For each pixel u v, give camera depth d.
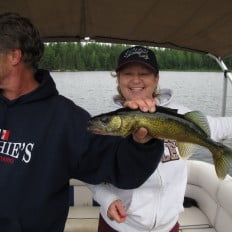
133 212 2.47
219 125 2.77
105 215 2.61
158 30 4.31
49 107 1.80
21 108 1.77
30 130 1.75
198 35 4.29
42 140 1.75
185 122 1.65
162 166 2.44
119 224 2.55
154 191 2.45
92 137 1.78
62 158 1.79
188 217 4.31
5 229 1.71
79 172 1.86
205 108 10.40
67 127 1.79
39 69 1.89
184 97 11.52
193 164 4.72
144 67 2.51
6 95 1.81
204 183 4.41
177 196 2.53
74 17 3.99
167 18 3.89
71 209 4.48
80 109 1.87
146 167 1.69
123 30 4.41
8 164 1.71
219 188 3.99
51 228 1.79
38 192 1.72
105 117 1.60
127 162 1.71
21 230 1.71
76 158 1.79
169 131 1.63
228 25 3.85
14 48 1.69
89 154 1.80
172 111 1.69
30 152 1.72
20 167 1.71
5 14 1.75
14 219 1.69
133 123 1.58
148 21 4.05
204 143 1.74
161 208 2.47
